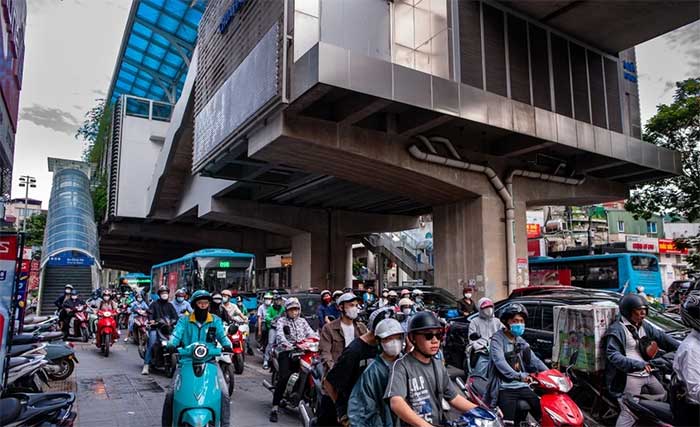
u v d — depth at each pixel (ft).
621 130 70.74
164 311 33.99
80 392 27.86
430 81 48.32
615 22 62.49
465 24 55.16
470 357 21.53
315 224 97.35
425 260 119.65
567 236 139.74
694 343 12.66
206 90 69.36
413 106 47.14
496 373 15.83
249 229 127.95
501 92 56.90
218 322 18.84
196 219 113.70
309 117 50.24
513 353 16.20
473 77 54.54
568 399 14.89
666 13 60.75
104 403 25.34
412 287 54.08
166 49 133.08
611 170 70.13
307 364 21.44
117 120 122.11
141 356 39.81
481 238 61.93
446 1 54.65
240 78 55.93
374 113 52.85
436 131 58.34
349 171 58.03
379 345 11.21
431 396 10.46
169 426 17.34
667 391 16.65
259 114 50.90
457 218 65.72
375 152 54.08
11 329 15.89
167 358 32.01
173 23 118.11
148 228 121.08
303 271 97.66
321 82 41.86
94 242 109.19
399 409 9.84
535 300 28.25
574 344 21.13
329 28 50.80
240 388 30.07
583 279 68.85
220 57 64.95
